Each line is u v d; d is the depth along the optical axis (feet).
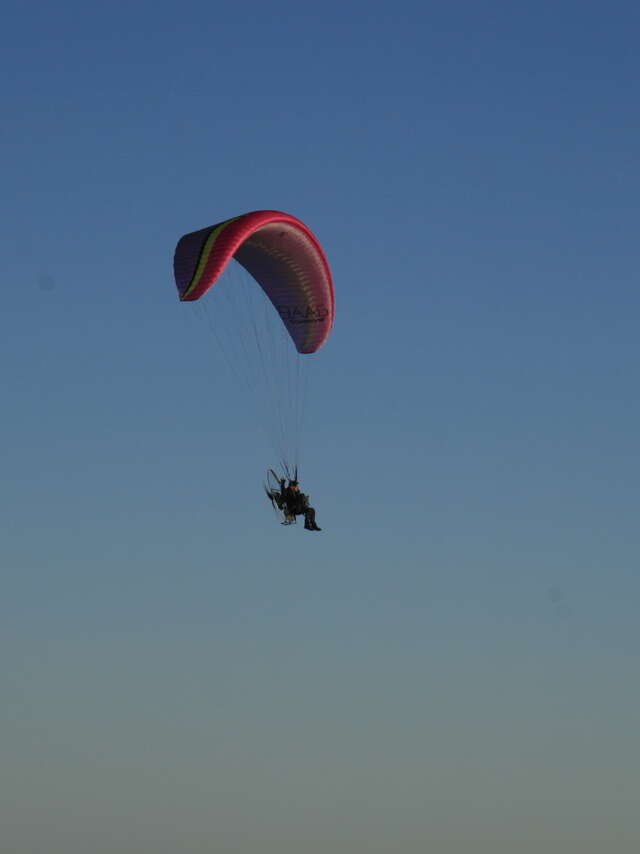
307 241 286.25
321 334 293.43
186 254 274.16
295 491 277.23
